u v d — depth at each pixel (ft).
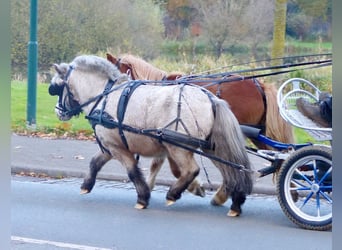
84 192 34.53
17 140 49.06
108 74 32.27
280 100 29.25
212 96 30.37
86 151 46.06
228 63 55.72
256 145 32.81
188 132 29.91
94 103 32.17
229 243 26.08
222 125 29.58
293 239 26.55
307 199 28.40
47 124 52.75
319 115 28.30
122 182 38.96
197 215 30.71
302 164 28.09
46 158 43.52
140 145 31.12
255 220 29.86
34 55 51.39
